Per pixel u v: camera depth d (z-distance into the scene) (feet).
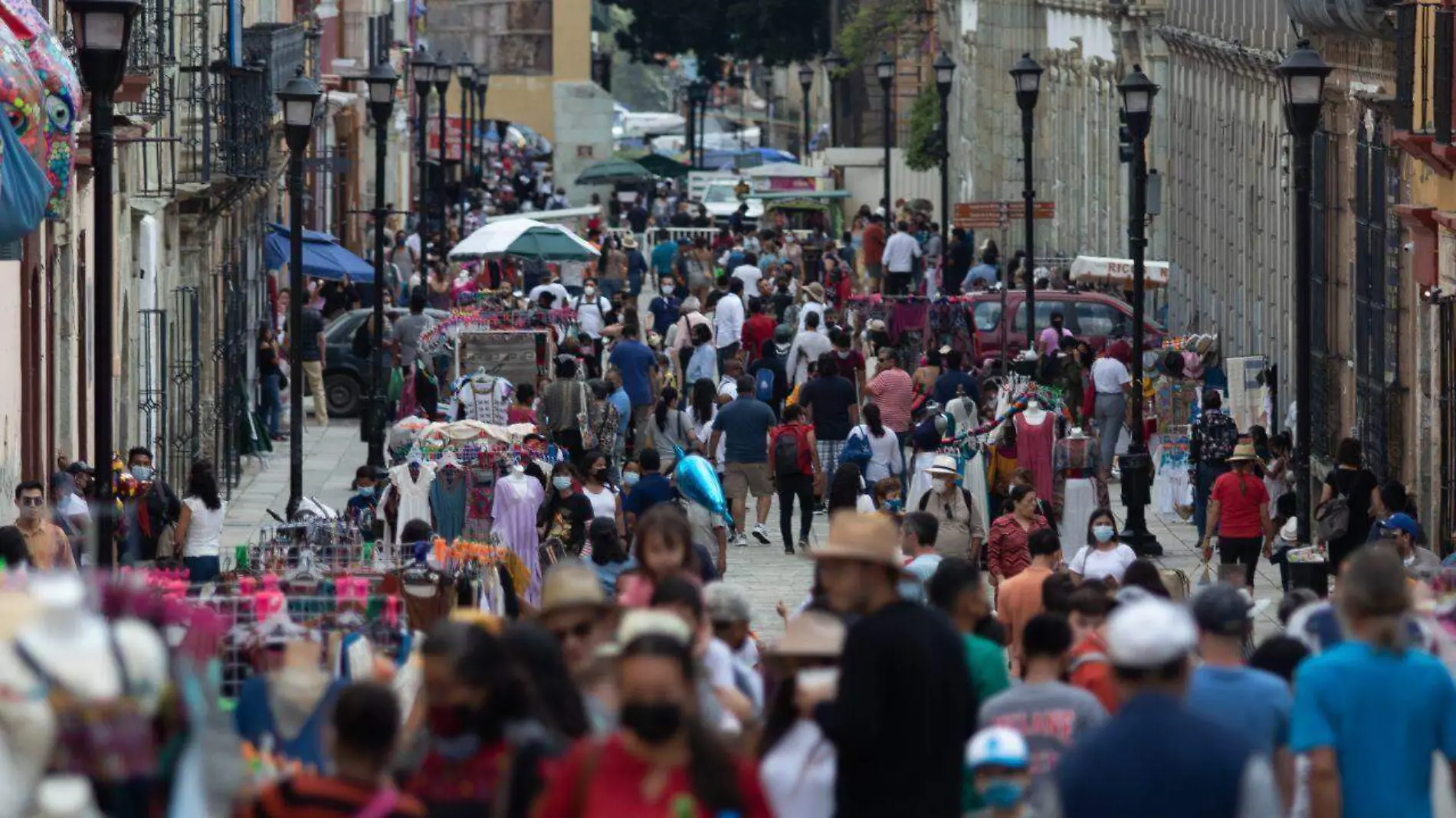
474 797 84.69
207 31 293.23
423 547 156.97
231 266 340.18
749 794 79.51
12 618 73.82
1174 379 296.10
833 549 93.97
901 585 115.44
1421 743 87.56
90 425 247.91
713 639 103.71
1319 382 296.10
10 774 72.28
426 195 396.98
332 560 159.33
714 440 260.01
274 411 345.72
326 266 403.75
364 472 222.48
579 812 78.74
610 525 171.83
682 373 361.51
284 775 82.84
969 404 258.78
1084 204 523.70
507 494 208.44
